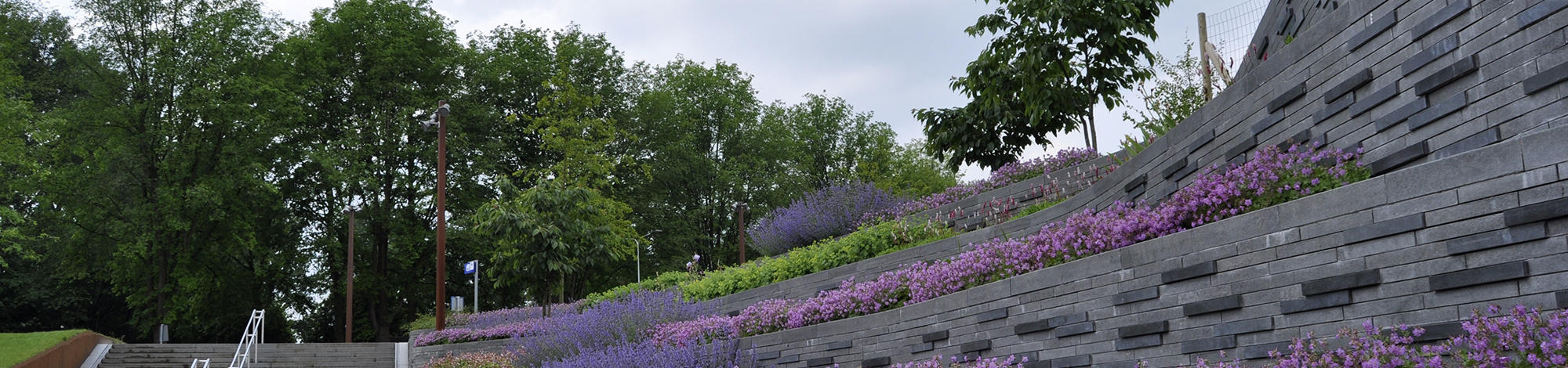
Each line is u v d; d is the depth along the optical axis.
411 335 21.11
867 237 14.81
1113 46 14.20
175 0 30.23
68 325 37.31
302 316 40.25
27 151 26.14
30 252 27.05
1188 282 6.59
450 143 36.03
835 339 10.04
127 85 29.72
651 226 40.47
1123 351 7.02
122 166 28.84
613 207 30.64
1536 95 5.57
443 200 20.53
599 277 39.56
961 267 9.60
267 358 19.09
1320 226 5.80
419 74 36.50
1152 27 14.27
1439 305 5.18
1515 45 5.72
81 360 17.08
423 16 36.28
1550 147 4.77
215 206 29.86
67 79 31.61
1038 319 7.81
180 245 31.09
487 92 39.22
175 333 32.97
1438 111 6.21
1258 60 11.54
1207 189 7.66
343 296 36.94
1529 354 4.62
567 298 28.20
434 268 38.44
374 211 35.34
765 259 18.03
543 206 16.31
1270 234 6.09
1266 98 7.91
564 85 32.78
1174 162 9.20
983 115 16.67
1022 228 12.02
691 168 42.31
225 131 31.05
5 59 27.56
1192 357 6.50
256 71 31.62
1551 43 5.50
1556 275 4.69
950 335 8.70
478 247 35.78
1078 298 7.46
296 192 35.41
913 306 9.15
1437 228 5.23
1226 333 6.27
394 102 35.75
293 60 33.88
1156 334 6.77
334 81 34.69
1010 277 8.34
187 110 29.80
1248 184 7.35
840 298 11.01
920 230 14.55
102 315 38.47
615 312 14.16
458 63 38.03
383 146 35.00
